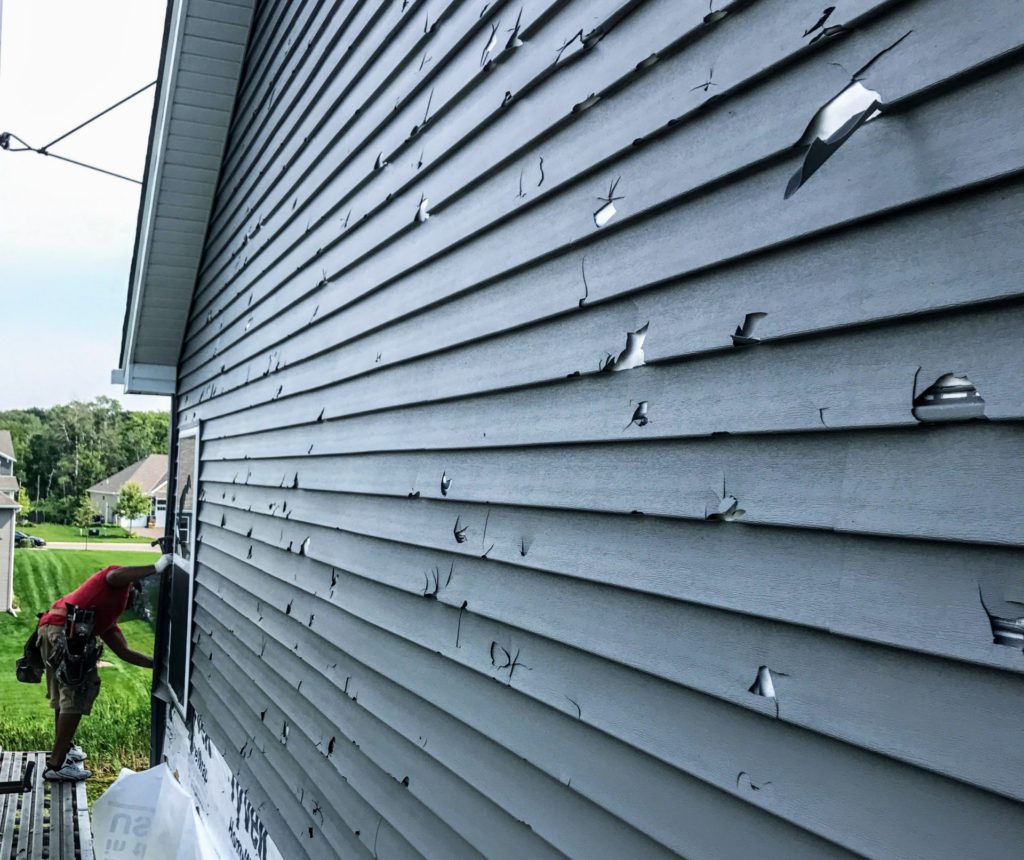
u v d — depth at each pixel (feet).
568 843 5.24
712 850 4.14
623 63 4.96
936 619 3.14
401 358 8.08
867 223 3.47
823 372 3.66
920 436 3.26
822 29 3.64
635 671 4.73
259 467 13.98
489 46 6.57
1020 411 2.90
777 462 3.87
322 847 9.66
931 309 3.18
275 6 14.76
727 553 4.11
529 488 5.81
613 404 4.99
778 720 3.81
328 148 10.89
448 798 6.82
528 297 5.92
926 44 3.23
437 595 7.11
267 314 13.79
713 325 4.23
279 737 11.79
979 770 2.98
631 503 4.76
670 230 4.56
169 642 22.97
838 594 3.53
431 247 7.47
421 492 7.52
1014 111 2.94
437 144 7.45
